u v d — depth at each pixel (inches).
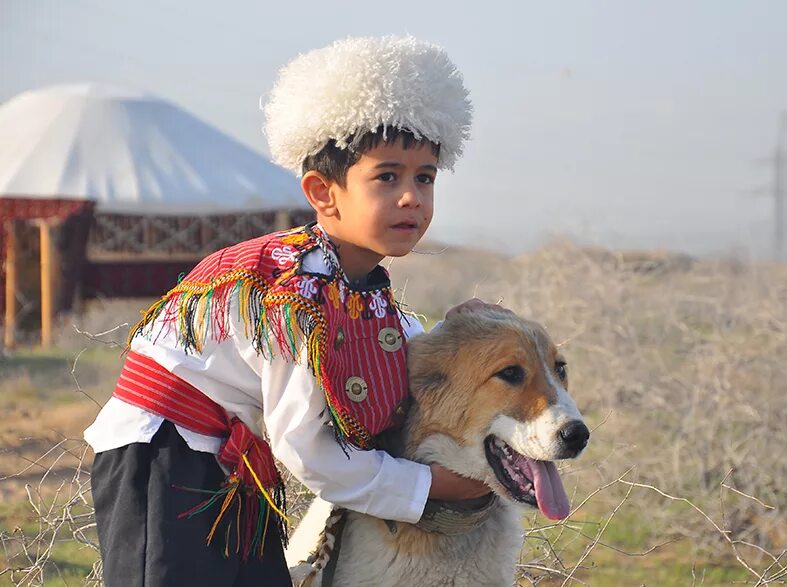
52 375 558.6
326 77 146.6
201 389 145.7
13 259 794.2
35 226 812.0
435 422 152.9
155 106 1084.5
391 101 144.4
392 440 157.2
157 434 145.0
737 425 359.3
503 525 159.8
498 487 152.0
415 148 148.6
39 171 982.4
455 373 152.4
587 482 327.3
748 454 333.1
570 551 279.0
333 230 153.4
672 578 278.2
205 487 144.4
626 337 405.1
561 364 157.9
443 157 155.0
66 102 1067.9
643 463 334.6
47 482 346.6
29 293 807.7
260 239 153.6
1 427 429.1
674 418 367.6
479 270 786.8
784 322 386.0
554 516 147.9
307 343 142.3
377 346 151.9
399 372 152.7
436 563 154.3
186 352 144.6
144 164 1000.2
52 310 770.2
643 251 506.6
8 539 253.6
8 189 966.4
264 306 143.9
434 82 148.6
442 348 154.7
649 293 440.1
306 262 148.9
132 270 850.1
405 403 154.6
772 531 310.0
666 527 312.0
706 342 401.1
